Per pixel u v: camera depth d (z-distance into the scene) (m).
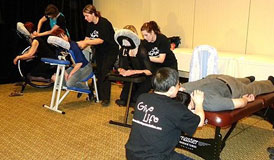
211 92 2.27
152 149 1.58
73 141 2.82
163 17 5.61
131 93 3.26
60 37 3.58
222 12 4.80
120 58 3.27
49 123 3.29
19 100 4.16
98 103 4.11
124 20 6.03
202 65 3.13
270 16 4.30
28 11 5.29
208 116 2.16
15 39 5.20
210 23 4.97
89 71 3.83
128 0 5.86
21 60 4.42
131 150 1.63
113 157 2.51
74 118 3.46
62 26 4.77
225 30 4.82
